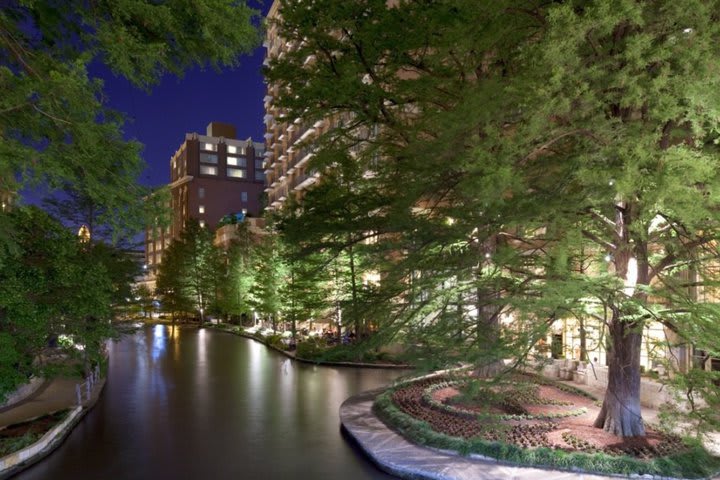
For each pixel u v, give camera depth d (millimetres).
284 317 41656
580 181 9141
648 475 10391
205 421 16344
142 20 8055
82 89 6852
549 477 10523
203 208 115562
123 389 22266
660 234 11578
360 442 13211
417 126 12891
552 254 10703
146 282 119812
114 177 7777
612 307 11258
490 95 9008
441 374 20766
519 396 15984
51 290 14047
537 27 11070
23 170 6461
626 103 8211
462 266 11430
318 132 50281
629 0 7875
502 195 8695
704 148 10086
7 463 11703
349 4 13289
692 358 15961
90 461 12461
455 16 11422
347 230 16078
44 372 14859
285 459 12508
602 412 13125
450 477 10633
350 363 29547
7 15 7988
